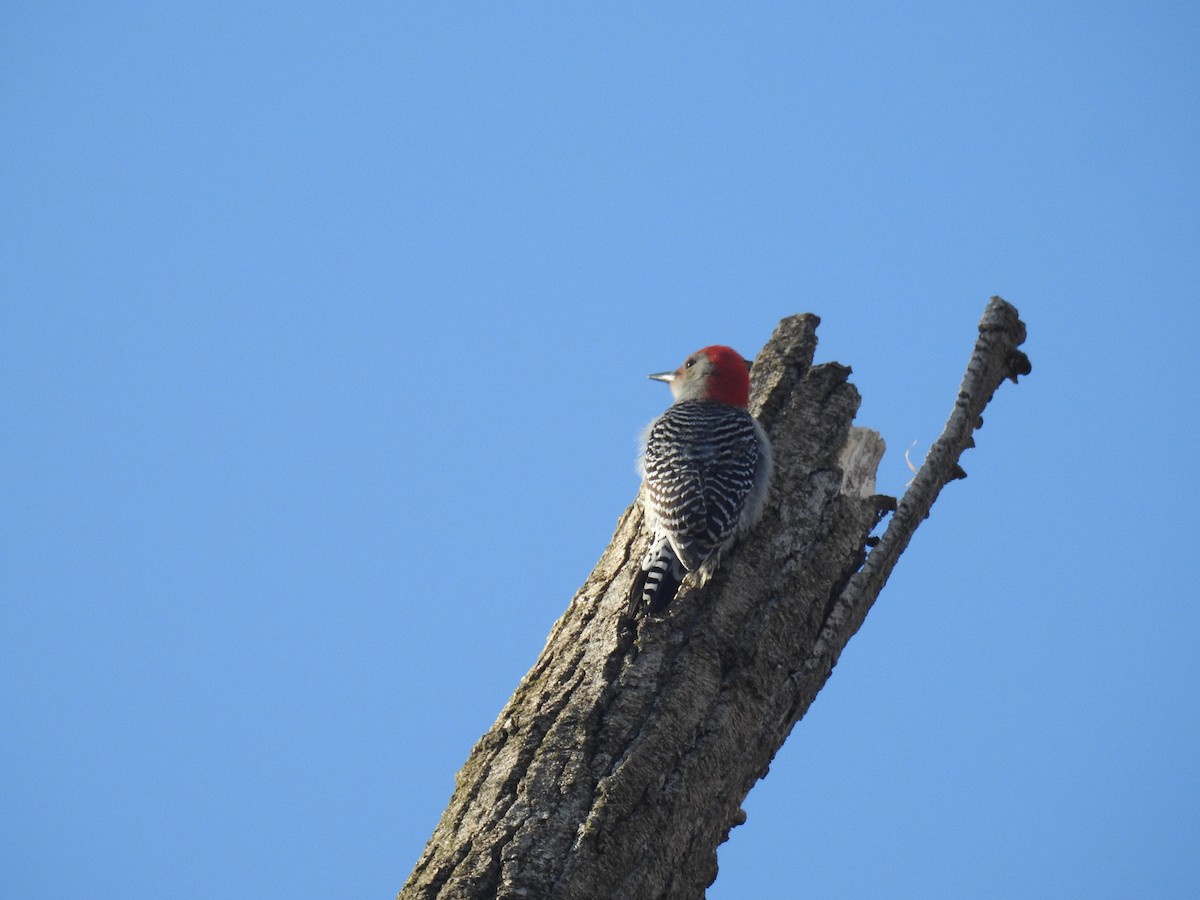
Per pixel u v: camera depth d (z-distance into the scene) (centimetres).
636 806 941
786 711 1078
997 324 1327
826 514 1218
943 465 1245
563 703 1023
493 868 902
